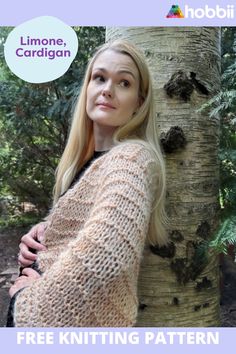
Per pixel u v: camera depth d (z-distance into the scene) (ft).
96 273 2.74
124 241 2.85
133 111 3.97
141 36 4.58
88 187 3.54
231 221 4.03
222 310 9.07
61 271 2.85
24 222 16.56
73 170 4.58
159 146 3.97
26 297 3.07
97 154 4.23
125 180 3.11
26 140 13.66
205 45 4.61
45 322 2.81
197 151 4.50
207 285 4.60
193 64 4.50
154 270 4.44
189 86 4.45
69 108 10.05
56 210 3.75
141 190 3.13
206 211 4.57
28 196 15.30
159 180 3.68
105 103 3.83
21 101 11.33
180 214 4.45
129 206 2.99
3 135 13.93
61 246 3.60
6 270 12.19
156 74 4.50
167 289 4.43
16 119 11.93
